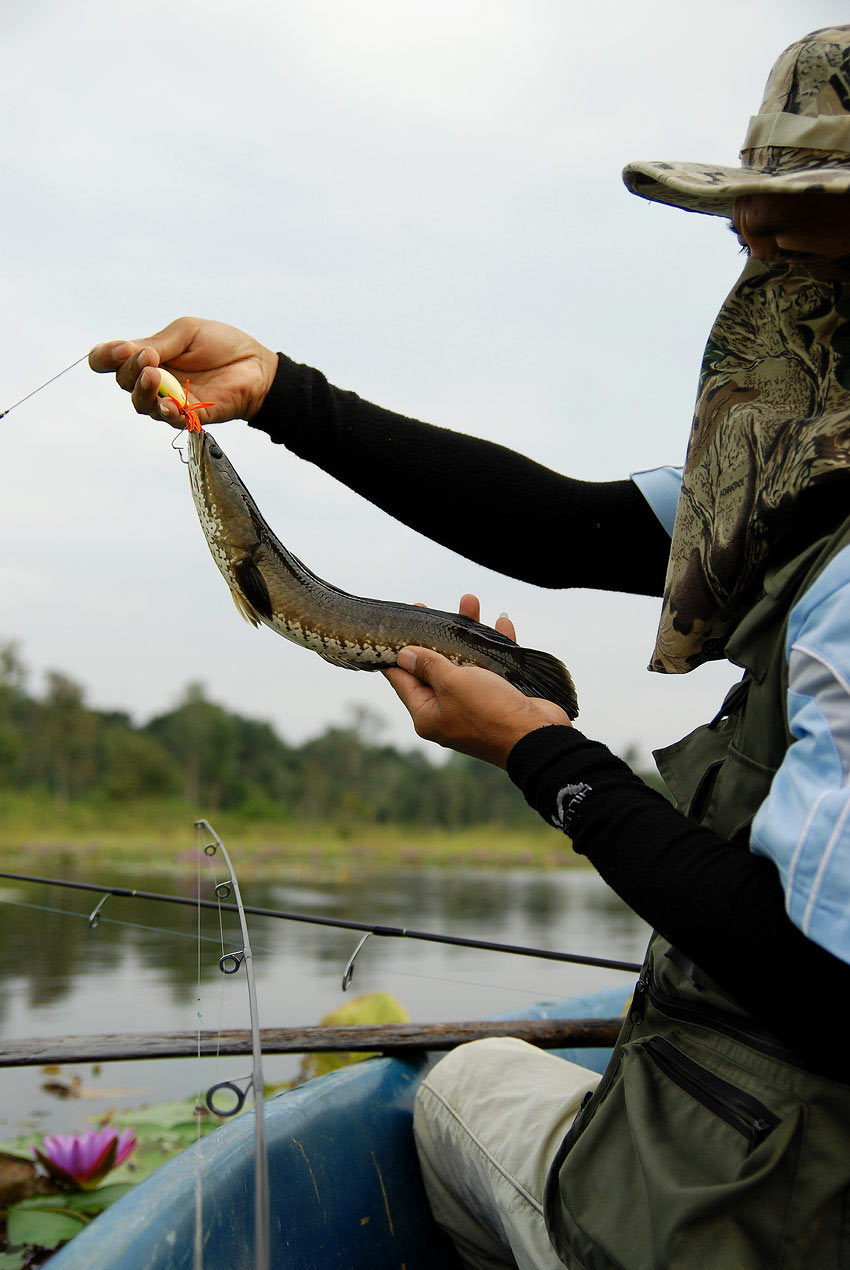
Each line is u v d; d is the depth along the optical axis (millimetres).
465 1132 1726
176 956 5184
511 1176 1577
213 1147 1629
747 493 1269
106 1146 2355
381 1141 1909
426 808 31141
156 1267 1352
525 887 12172
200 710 30328
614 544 2127
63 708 26672
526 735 1316
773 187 1113
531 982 5141
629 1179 1206
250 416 2047
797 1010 1030
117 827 23609
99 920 2520
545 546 2125
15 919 6414
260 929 6625
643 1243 1145
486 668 2000
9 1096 2889
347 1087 1948
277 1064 3348
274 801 30312
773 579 1164
